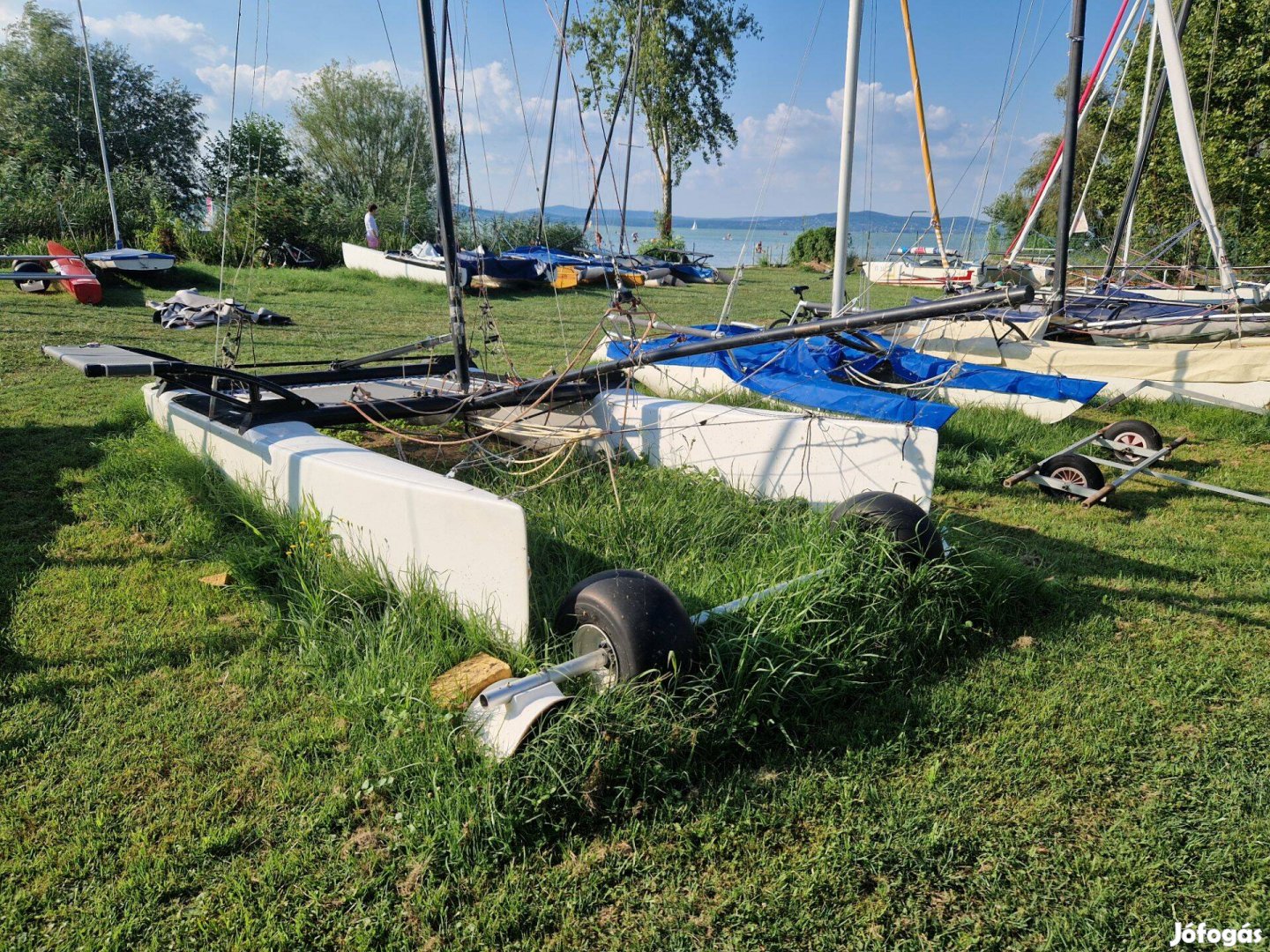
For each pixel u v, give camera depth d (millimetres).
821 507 4379
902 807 2318
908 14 7785
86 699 2738
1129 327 7762
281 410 4387
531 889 2029
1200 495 5109
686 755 2432
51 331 9430
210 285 14445
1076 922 1968
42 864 2070
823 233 28922
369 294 14820
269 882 2018
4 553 3789
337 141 24797
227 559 3643
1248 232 15953
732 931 1930
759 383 6508
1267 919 1969
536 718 2344
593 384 5406
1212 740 2635
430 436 5477
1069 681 2957
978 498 4992
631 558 3646
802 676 2732
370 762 2400
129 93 25266
